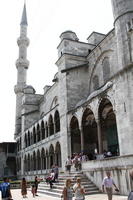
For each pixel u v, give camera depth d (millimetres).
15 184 44625
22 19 92188
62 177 26797
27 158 62344
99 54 38969
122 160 18312
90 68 41531
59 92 42375
